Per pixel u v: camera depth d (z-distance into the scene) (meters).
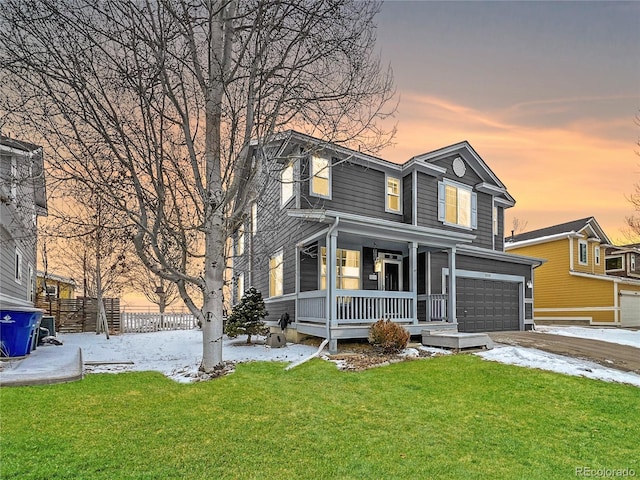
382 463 3.82
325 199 12.82
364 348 10.10
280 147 11.09
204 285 7.73
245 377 7.08
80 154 7.74
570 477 3.68
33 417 4.75
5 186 9.73
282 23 7.46
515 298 16.88
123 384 6.50
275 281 14.91
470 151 16.30
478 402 5.82
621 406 5.75
